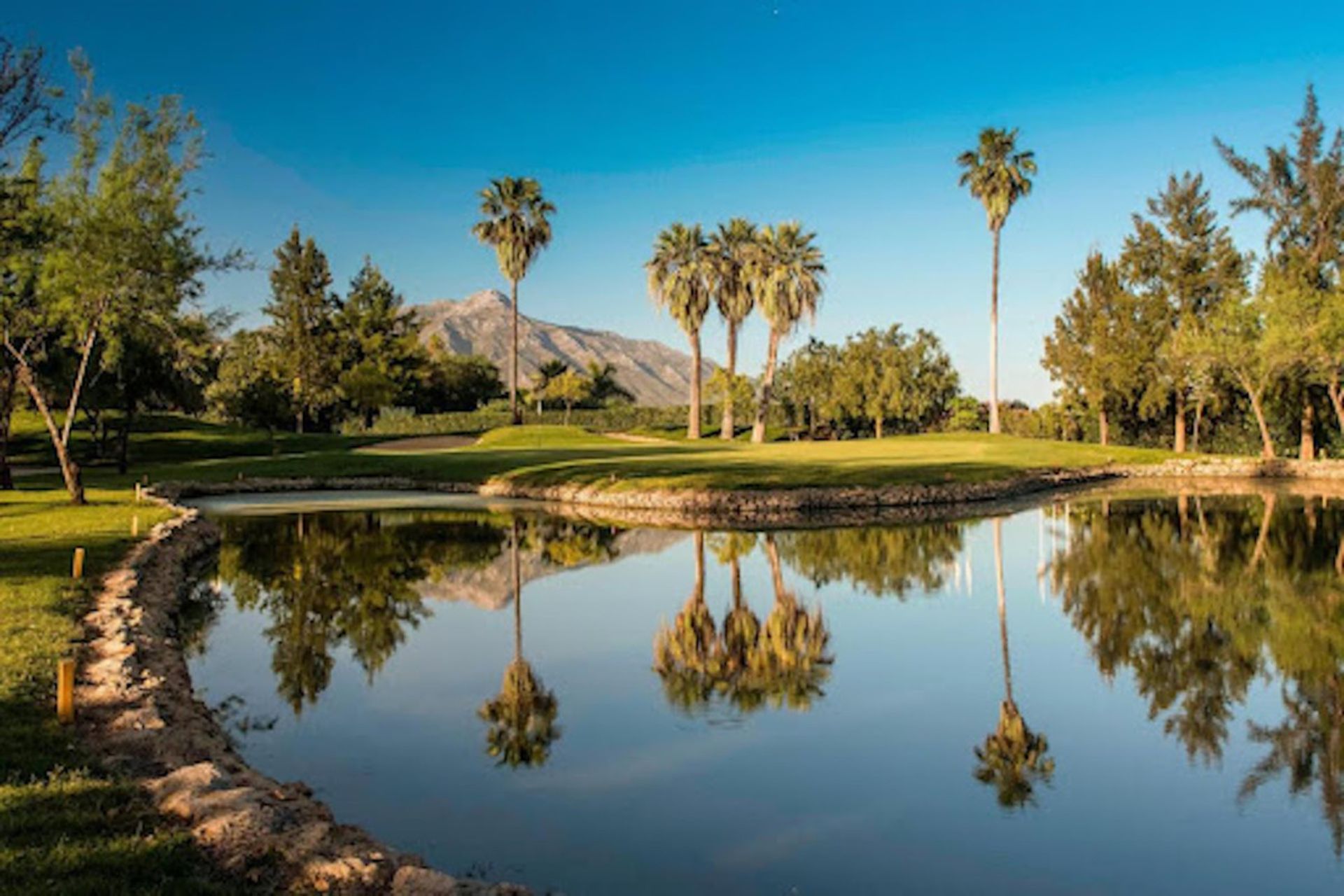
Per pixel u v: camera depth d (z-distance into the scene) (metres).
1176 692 11.95
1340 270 51.53
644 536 27.36
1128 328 60.22
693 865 7.22
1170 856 7.48
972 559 22.89
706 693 12.00
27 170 24.94
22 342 30.52
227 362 83.19
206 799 6.63
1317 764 9.48
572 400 99.25
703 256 67.38
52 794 6.66
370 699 11.67
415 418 87.06
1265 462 51.41
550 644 14.66
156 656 11.66
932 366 85.50
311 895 5.55
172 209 26.83
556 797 8.55
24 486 37.31
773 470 39.44
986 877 7.11
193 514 27.73
